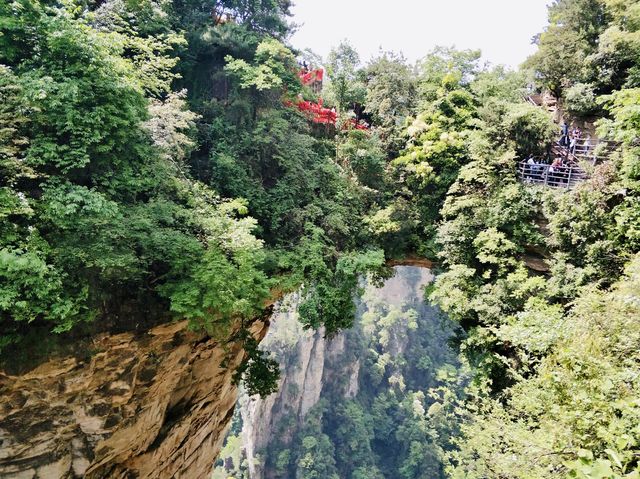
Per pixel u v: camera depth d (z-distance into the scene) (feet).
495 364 49.75
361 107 90.99
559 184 57.11
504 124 60.80
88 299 35.78
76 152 34.40
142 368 43.27
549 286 49.19
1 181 33.81
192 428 58.80
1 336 32.19
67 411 37.96
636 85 58.13
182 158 53.26
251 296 43.50
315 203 63.52
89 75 36.63
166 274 40.40
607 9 64.59
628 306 28.12
